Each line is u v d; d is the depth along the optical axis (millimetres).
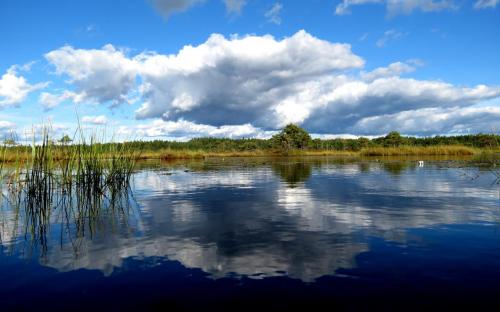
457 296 3641
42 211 8734
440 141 59406
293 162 31812
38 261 4914
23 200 10484
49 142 10594
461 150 41156
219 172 20078
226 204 9234
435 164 24531
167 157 42688
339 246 5367
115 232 6488
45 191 9914
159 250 5320
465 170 18953
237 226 6762
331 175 17219
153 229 6656
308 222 7000
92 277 4289
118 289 3932
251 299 3643
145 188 13000
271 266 4566
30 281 4199
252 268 4504
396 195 10398
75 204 9703
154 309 3457
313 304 3518
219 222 7141
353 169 21234
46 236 6285
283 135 63406
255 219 7363
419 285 3908
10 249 5512
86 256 5094
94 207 9188
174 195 11086
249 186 13125
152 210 8602
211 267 4555
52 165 11516
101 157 12641
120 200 10273
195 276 4270
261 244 5535
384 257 4840
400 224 6715
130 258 4969
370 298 3631
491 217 7242
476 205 8641
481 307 3410
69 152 11766
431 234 5965
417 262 4621
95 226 7012
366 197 10078
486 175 15906
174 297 3715
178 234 6246
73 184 13062
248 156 53469
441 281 4004
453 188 11781
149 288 3945
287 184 13562
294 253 5070
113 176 12719
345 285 3943
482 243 5418
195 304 3553
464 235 5883
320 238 5820
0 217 8031
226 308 3463
